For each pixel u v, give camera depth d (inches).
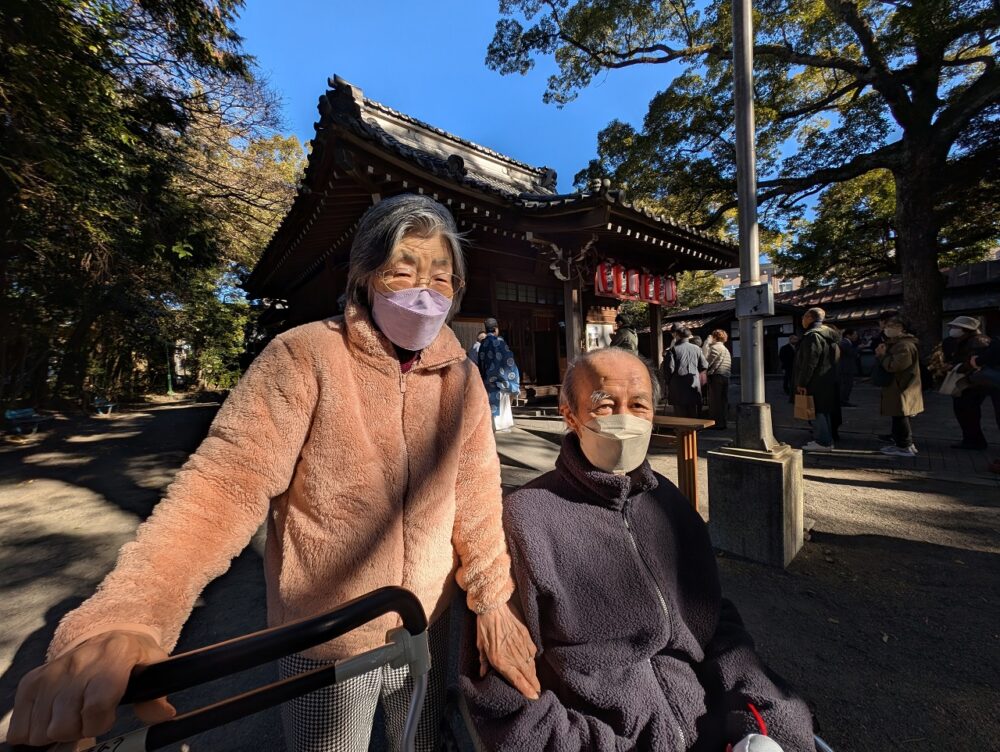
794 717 40.3
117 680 21.8
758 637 83.9
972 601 92.9
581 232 207.8
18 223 279.1
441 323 36.8
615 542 47.8
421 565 36.9
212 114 358.6
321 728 37.4
